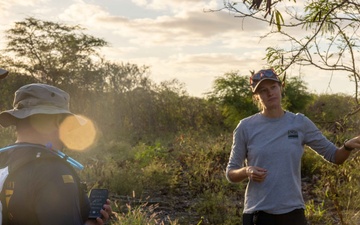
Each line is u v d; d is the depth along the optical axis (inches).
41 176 82.8
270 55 187.9
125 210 334.0
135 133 885.2
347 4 182.5
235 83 864.3
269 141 153.0
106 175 409.7
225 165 482.3
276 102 154.8
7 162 86.4
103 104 961.5
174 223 281.7
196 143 606.5
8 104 1083.9
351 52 184.4
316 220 286.5
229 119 872.9
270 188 150.1
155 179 408.5
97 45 1182.9
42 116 89.7
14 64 1132.5
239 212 309.6
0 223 81.3
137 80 982.4
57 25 1157.1
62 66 1122.7
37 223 82.4
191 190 376.5
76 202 83.5
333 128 227.1
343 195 279.9
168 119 928.9
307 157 428.5
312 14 181.9
